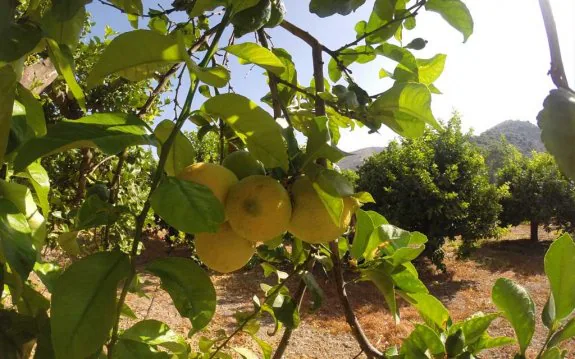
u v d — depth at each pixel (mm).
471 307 8891
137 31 862
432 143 11688
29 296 1091
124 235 3047
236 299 8789
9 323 920
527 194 15688
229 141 1366
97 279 790
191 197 799
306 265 1535
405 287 1417
